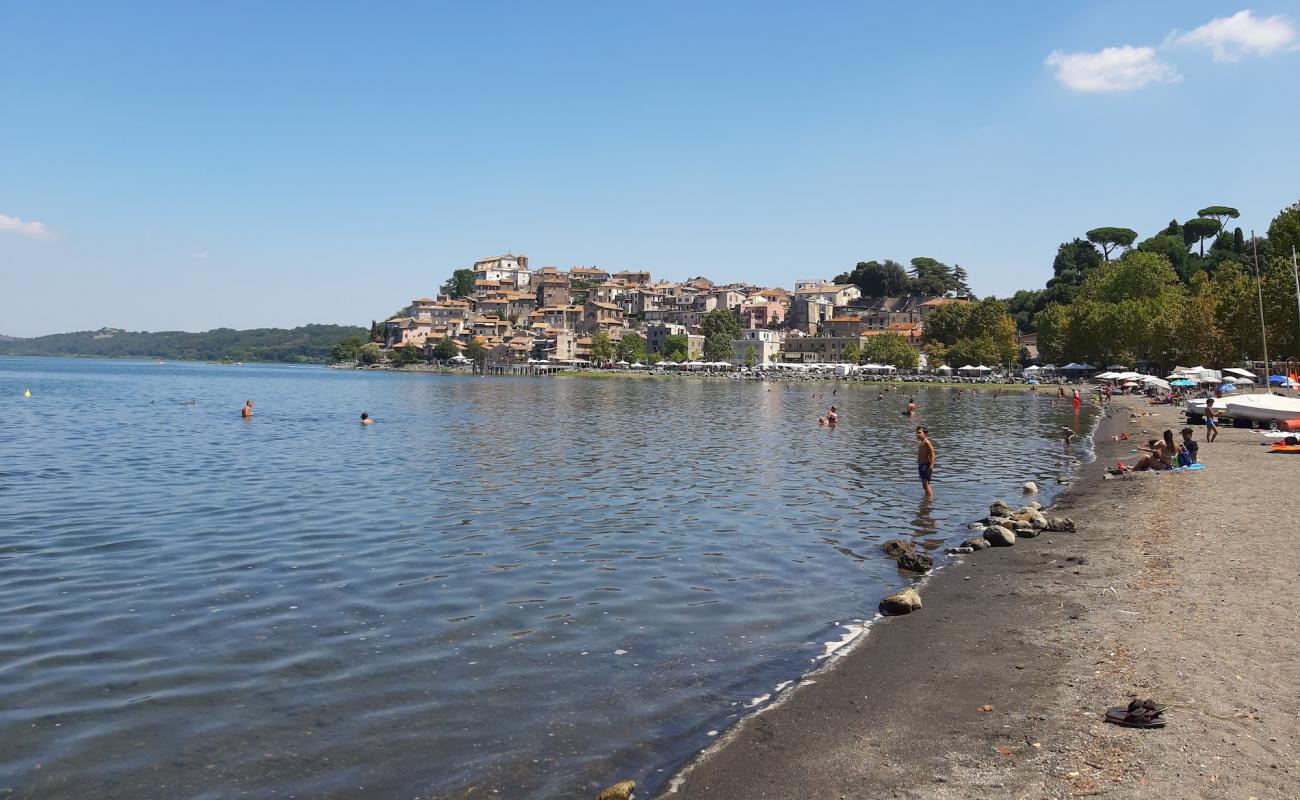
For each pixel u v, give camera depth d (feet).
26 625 51.39
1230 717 34.99
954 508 97.71
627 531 82.74
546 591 60.49
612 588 61.57
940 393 451.94
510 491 107.96
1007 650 46.52
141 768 33.53
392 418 247.09
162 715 38.52
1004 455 155.74
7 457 144.05
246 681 42.70
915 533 83.15
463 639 49.57
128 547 73.87
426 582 62.59
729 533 82.33
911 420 251.60
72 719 38.04
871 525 87.10
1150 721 34.65
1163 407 289.33
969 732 35.83
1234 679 39.11
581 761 34.32
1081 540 75.46
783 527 85.61
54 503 97.14
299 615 53.93
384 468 131.03
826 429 215.92
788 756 34.42
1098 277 602.44
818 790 31.42
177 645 48.01
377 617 53.78
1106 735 34.17
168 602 56.65
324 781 32.58
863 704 39.75
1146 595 55.06
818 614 55.47
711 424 230.27
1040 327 590.96
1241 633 45.75
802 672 44.68
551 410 290.35
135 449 159.02
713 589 61.72
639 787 32.14
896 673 43.86
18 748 35.14
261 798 31.30
